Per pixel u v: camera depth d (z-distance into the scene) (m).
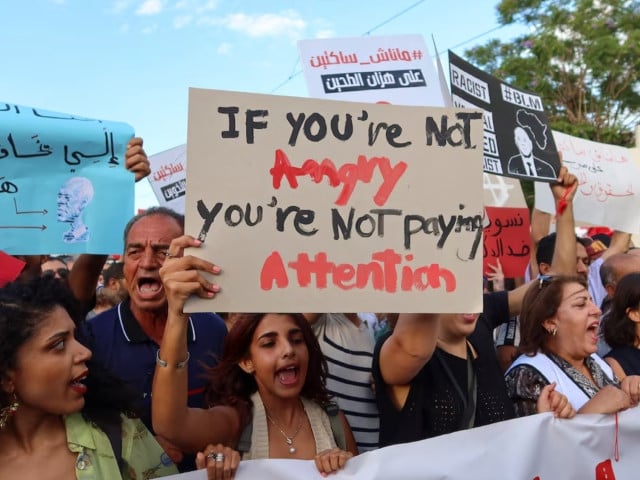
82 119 2.79
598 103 17.70
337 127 1.99
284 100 1.95
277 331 2.20
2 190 2.61
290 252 1.91
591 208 4.92
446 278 2.01
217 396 2.25
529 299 2.84
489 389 2.51
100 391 1.80
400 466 2.02
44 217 2.66
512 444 2.17
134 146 2.80
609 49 16.72
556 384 2.55
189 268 1.81
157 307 2.61
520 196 5.00
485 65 18.72
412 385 2.33
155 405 1.82
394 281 1.97
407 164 2.02
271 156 1.92
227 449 1.90
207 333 2.73
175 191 5.95
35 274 1.84
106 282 4.73
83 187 2.72
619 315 3.30
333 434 2.29
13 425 1.67
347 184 1.97
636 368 3.18
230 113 1.91
